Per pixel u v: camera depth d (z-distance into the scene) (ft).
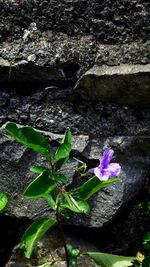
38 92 2.58
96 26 2.52
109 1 2.48
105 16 2.50
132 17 2.49
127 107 2.59
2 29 2.55
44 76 2.54
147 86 2.47
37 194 1.98
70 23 2.52
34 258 2.61
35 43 2.52
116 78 2.46
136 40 2.51
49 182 2.00
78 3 2.50
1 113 2.60
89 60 2.50
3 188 2.61
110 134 2.60
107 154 2.05
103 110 2.58
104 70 2.48
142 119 2.59
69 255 2.37
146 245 2.59
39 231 2.18
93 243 2.72
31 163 2.57
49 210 2.60
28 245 2.18
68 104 2.58
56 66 2.50
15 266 2.62
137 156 2.65
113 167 2.05
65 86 2.56
